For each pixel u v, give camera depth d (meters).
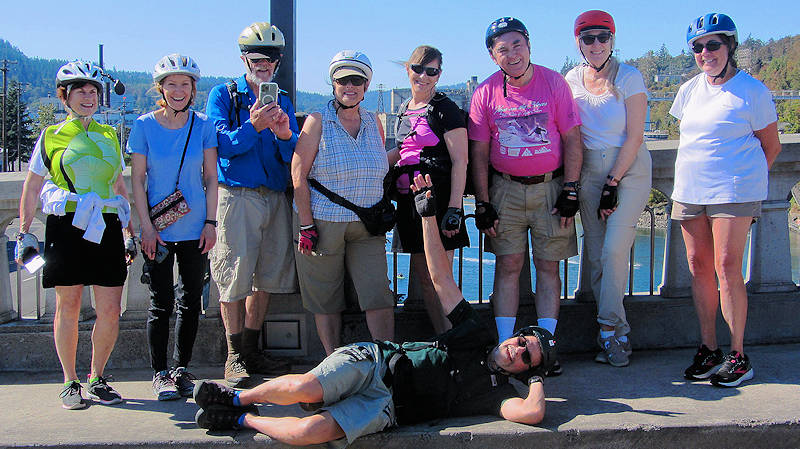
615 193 4.06
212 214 3.85
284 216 4.21
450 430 3.33
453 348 3.53
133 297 4.53
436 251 3.71
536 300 4.25
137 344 4.52
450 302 3.66
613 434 3.31
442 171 3.97
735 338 3.94
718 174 3.83
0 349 4.48
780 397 3.71
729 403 3.63
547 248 4.16
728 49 3.79
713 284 4.08
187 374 3.96
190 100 3.77
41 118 74.62
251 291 4.23
